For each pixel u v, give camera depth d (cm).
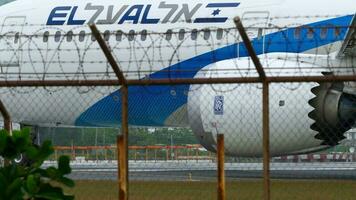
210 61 8006
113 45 8288
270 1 7956
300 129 6844
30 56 8588
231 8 8038
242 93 6756
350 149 12900
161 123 8725
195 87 7150
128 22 8344
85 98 8644
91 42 8394
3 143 3475
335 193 5675
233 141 6844
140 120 8694
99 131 19475
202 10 8125
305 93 6781
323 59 7281
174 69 8106
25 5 8906
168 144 18175
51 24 8638
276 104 6812
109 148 14138
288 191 5872
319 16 7750
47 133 12850
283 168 10800
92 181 6775
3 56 8731
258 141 6756
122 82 4103
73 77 8456
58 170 3488
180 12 8200
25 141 3497
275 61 7206
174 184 6656
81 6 8638
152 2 8394
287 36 7781
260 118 6694
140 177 8094
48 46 8588
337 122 7050
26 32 8706
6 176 3444
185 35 8106
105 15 8469
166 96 8325
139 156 17612
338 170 9869
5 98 8850
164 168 10806
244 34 3928
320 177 7800
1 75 8700
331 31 7694
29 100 8812
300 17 7781
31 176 3372
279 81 4003
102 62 8188
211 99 6888
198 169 10269
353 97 7106
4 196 3366
